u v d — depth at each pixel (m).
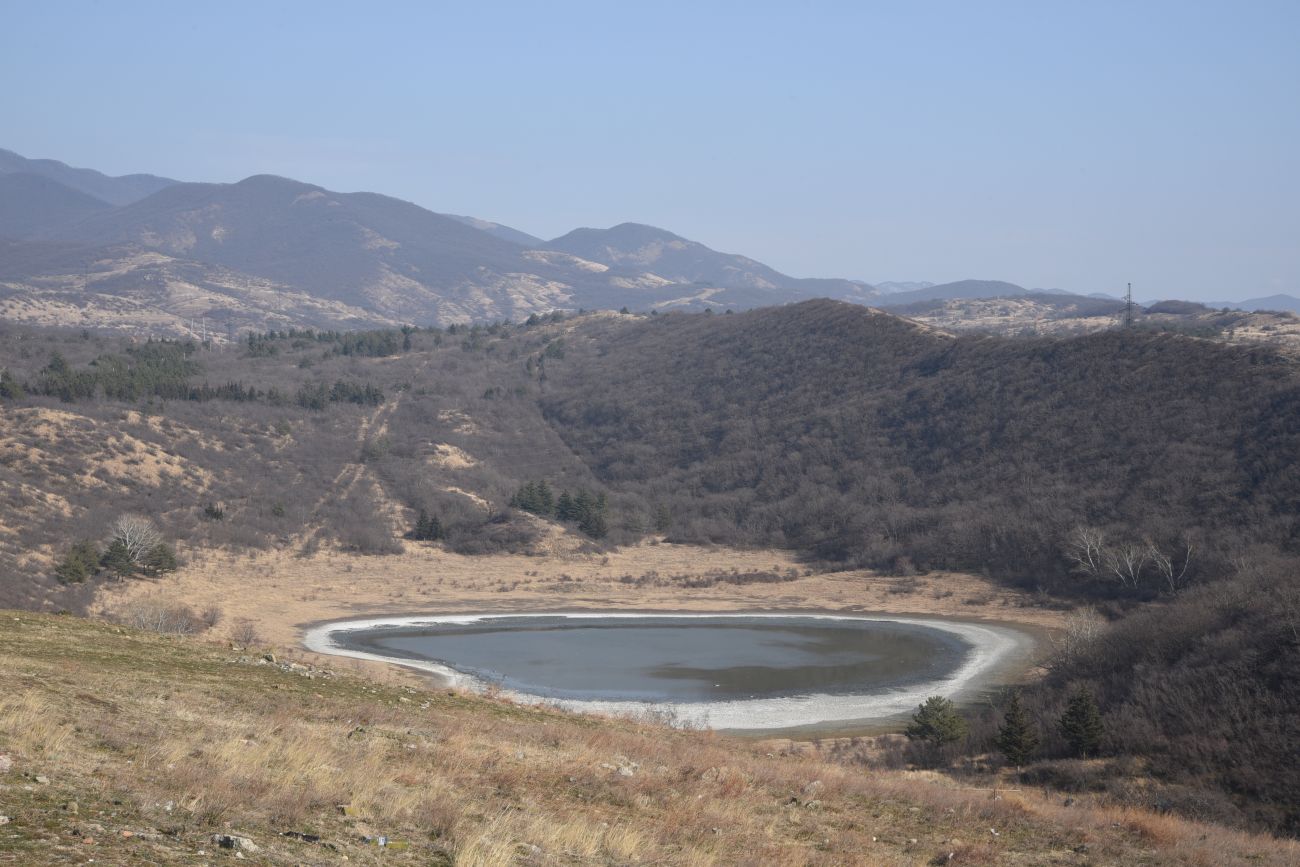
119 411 118.69
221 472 114.38
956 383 132.38
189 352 183.50
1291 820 31.67
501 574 101.69
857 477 122.38
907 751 43.53
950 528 102.94
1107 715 43.56
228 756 14.70
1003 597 88.25
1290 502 83.19
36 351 160.25
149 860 9.51
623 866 13.08
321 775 14.47
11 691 16.59
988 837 19.28
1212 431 98.44
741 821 17.20
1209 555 80.69
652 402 161.88
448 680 60.03
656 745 24.81
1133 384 113.25
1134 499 93.62
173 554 89.06
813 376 153.38
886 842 17.72
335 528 110.44
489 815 14.16
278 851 10.77
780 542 114.88
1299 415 93.19
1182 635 52.09
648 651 71.38
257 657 28.84
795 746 44.66
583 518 118.88
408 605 87.75
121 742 14.57
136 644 26.44
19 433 102.62
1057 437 111.19
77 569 74.56
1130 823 21.83
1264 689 40.91
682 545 117.44
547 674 63.16
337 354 196.62
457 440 148.62
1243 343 117.12
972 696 57.44
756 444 138.62
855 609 87.88
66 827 10.11
